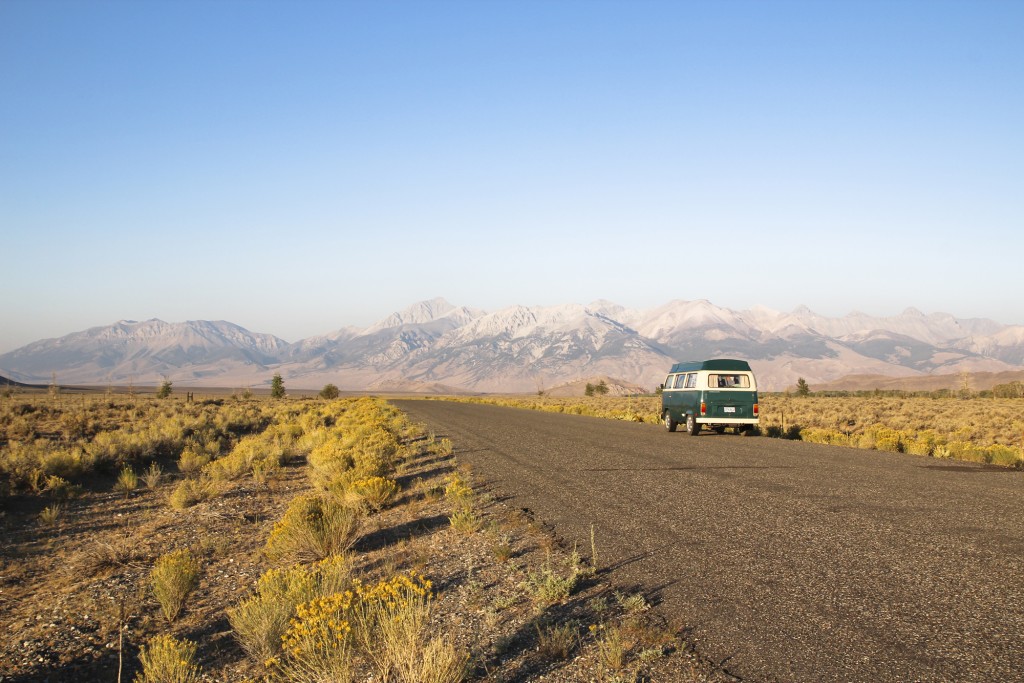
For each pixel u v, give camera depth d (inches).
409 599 216.1
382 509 462.9
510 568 282.5
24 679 219.1
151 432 1002.7
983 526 316.5
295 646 204.2
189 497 543.5
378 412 1514.5
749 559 273.4
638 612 217.6
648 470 555.2
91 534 452.4
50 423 1240.2
